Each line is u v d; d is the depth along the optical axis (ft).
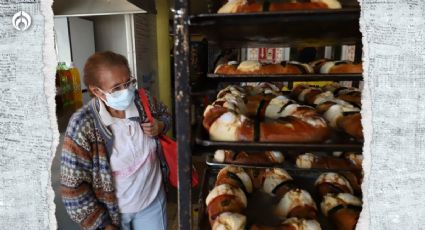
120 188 4.15
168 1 12.32
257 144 2.15
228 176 3.33
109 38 8.52
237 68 3.50
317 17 1.82
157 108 4.66
